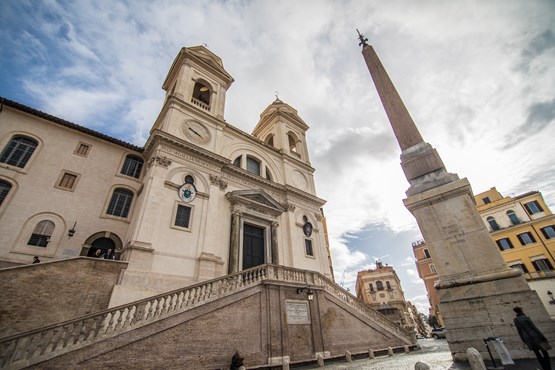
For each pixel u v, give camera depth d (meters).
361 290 57.47
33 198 13.34
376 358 12.38
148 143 17.25
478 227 6.21
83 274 10.66
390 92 10.20
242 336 10.08
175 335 8.65
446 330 5.93
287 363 10.38
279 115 29.67
